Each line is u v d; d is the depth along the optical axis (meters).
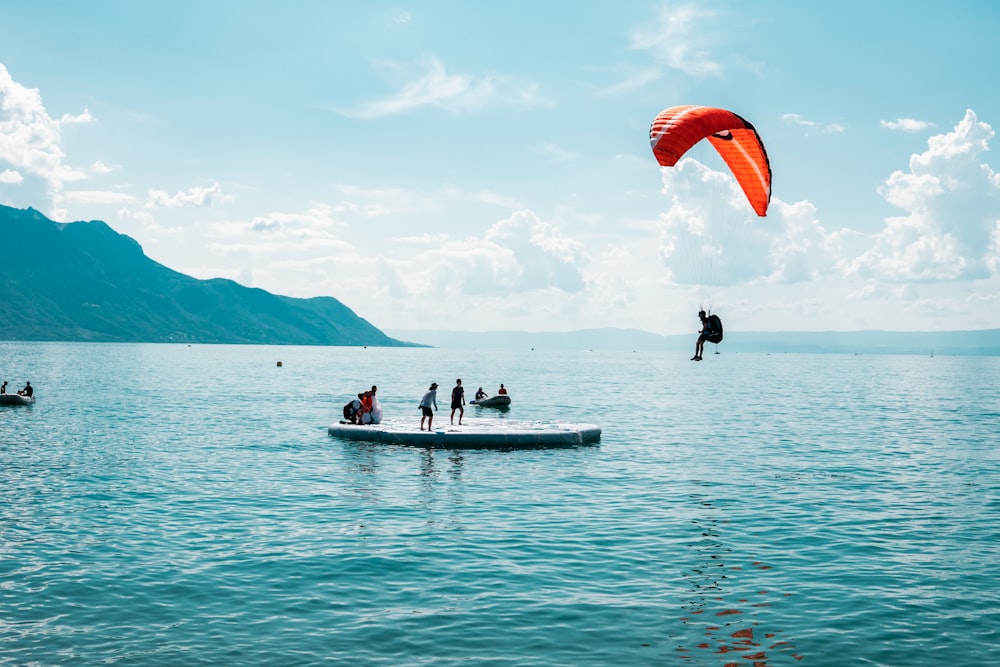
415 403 72.25
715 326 23.89
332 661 12.49
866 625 14.29
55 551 18.66
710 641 13.50
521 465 33.28
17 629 13.66
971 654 12.98
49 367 146.38
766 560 18.61
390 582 16.69
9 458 33.56
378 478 29.64
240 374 133.38
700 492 27.25
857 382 132.50
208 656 12.62
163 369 148.88
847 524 22.41
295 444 39.38
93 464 32.22
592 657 12.78
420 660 12.58
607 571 17.66
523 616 14.66
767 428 50.19
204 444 39.09
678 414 60.94
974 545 20.08
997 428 51.44
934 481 29.73
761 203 32.09
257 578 16.83
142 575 16.91
